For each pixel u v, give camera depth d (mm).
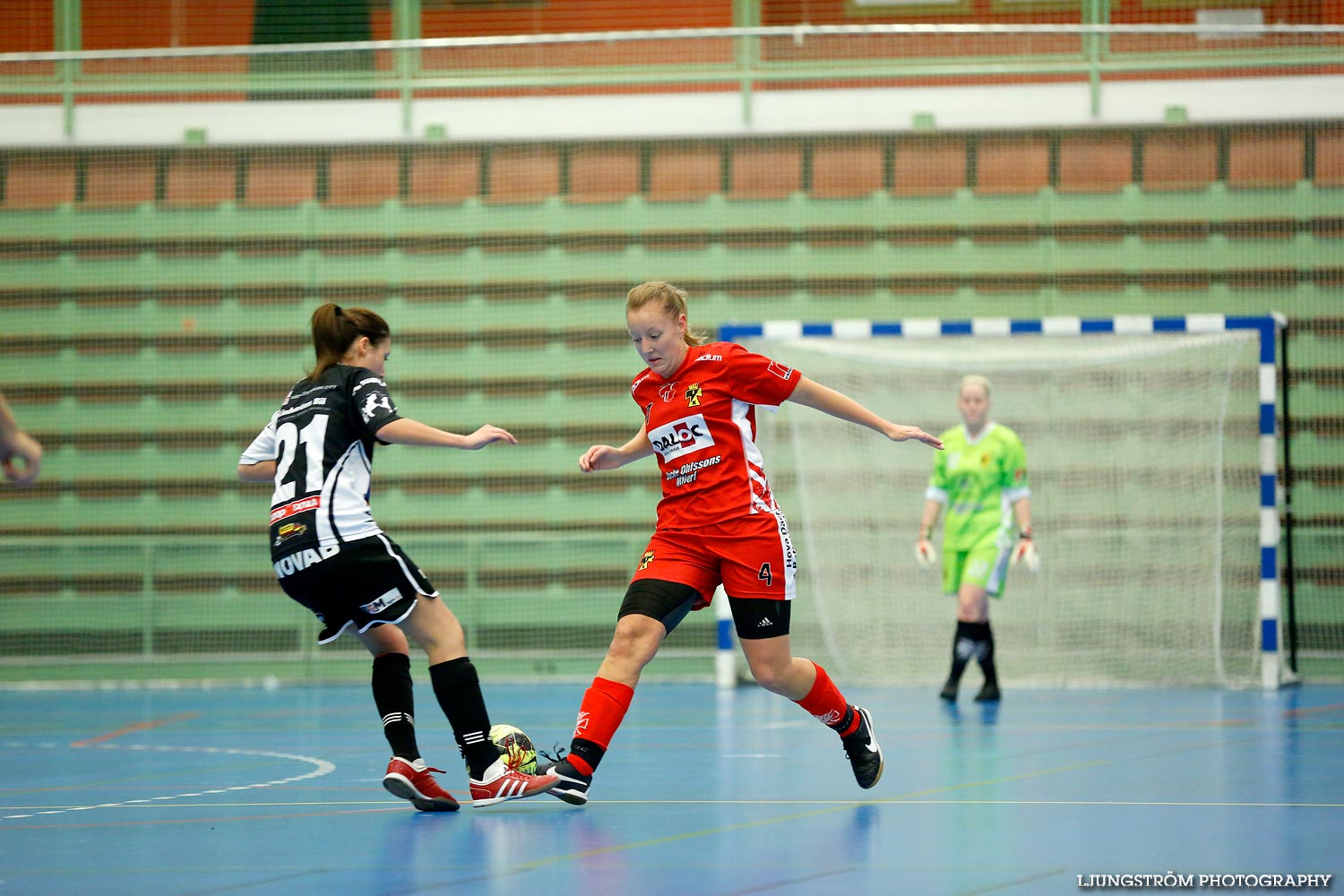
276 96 33562
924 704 22984
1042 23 33031
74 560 31969
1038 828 10688
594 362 33375
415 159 33781
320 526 11578
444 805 11922
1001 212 32500
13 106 33781
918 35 32562
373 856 9664
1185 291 31984
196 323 33719
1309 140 31531
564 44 33312
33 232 33844
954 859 9320
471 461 33281
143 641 31750
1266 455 25562
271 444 12539
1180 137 31984
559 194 33594
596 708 11711
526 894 8203
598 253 33500
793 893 8172
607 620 31594
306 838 10523
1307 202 31531
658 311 11562
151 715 23375
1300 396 31281
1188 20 32688
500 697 25594
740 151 33188
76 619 31797
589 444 33250
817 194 33031
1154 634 27953
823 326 26859
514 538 31562
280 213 33719
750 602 11586
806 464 29234
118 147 33719
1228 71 31719
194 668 31531
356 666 31297
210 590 31781
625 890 8320
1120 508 28344
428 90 33531
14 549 31984
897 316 32812
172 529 33219
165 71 33625
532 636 31703
